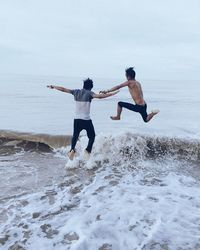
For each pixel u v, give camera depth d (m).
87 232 4.69
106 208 5.49
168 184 6.65
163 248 4.30
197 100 26.86
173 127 12.57
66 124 12.96
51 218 5.19
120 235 4.62
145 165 7.88
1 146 9.55
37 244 4.44
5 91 33.16
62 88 7.46
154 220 5.05
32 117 14.88
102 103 22.81
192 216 5.20
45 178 7.06
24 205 5.69
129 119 14.61
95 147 8.41
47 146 9.59
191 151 8.62
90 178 7.03
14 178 7.05
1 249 4.32
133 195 6.04
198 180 6.95
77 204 5.70
